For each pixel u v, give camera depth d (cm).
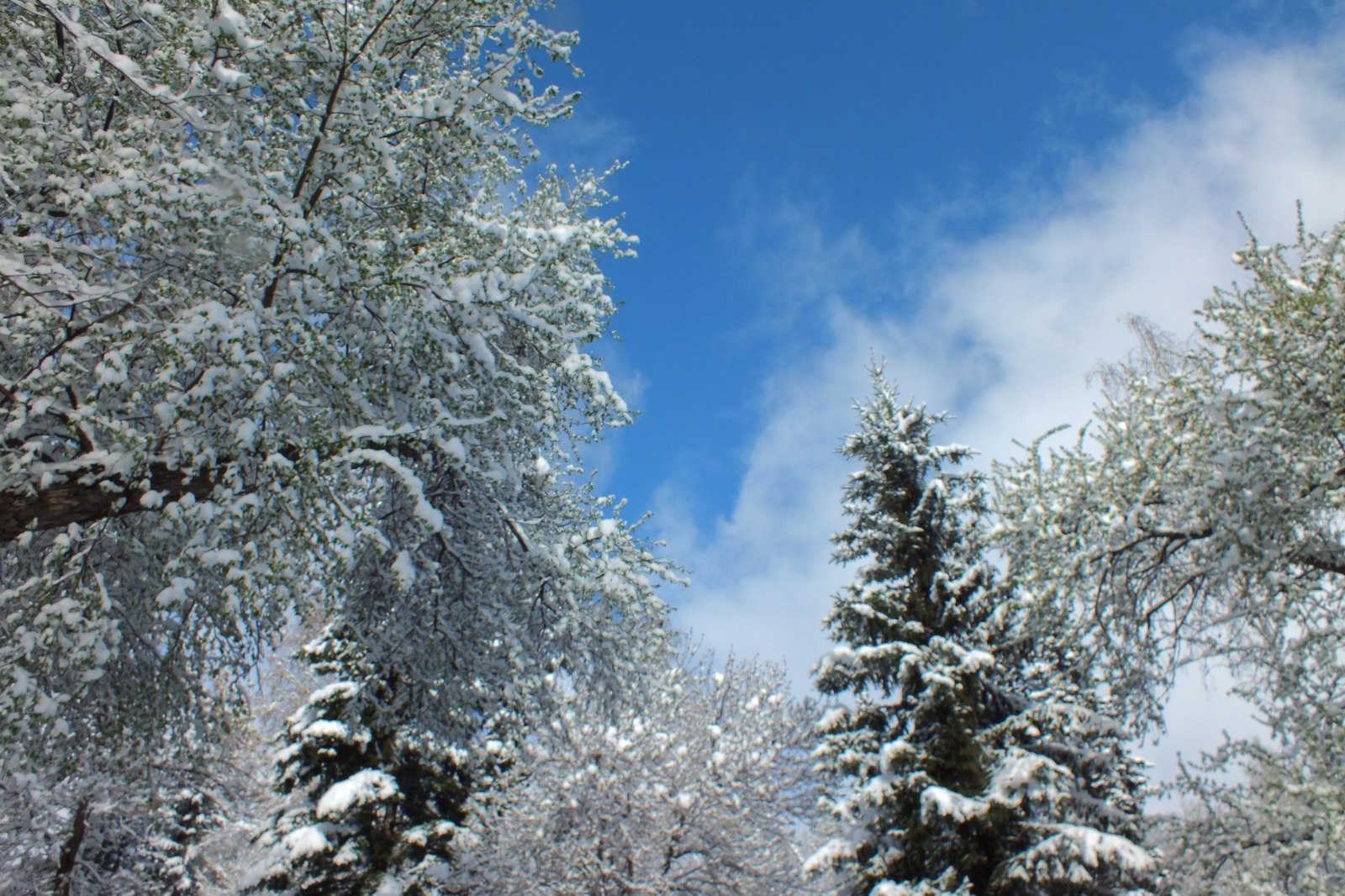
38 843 1353
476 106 705
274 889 1379
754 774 1761
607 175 926
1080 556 891
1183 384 881
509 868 1452
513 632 878
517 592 890
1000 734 1331
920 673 1387
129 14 647
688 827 1598
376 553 828
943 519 1530
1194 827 994
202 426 568
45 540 670
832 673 1448
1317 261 834
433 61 748
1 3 550
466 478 820
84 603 530
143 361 623
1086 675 988
